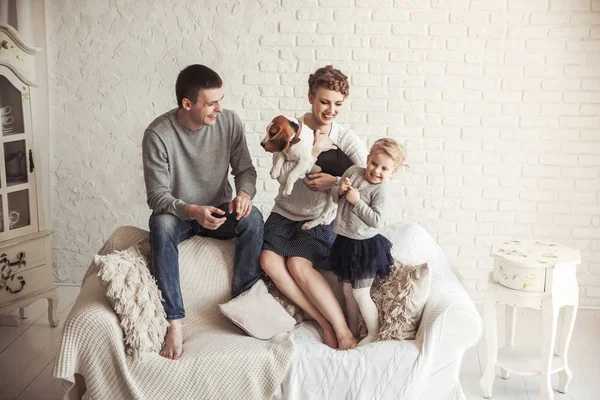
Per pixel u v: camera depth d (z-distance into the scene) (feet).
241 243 10.05
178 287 9.46
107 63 13.83
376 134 13.74
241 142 10.33
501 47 13.21
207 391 8.76
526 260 10.02
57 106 14.06
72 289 14.69
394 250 10.41
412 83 13.47
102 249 10.16
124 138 14.17
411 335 9.24
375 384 8.74
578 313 13.73
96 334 8.67
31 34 13.64
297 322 10.05
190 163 10.06
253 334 9.38
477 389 10.95
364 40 13.37
